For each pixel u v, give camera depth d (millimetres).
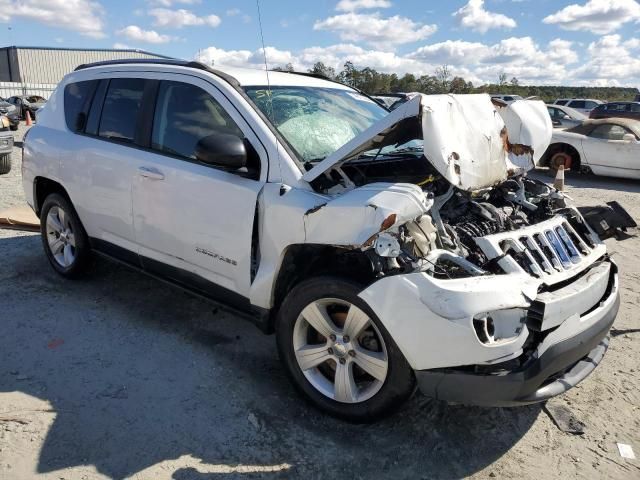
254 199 3178
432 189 3303
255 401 3197
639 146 11133
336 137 3609
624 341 4129
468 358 2508
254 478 2602
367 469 2699
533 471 2734
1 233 6168
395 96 14523
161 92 3852
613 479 2699
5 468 2580
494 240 2838
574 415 3195
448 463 2768
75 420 2957
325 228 2830
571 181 11969
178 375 3441
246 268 3283
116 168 3994
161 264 3879
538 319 2549
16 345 3729
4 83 41156
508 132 3762
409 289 2592
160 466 2648
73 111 4566
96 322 4109
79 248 4621
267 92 3645
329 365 3105
